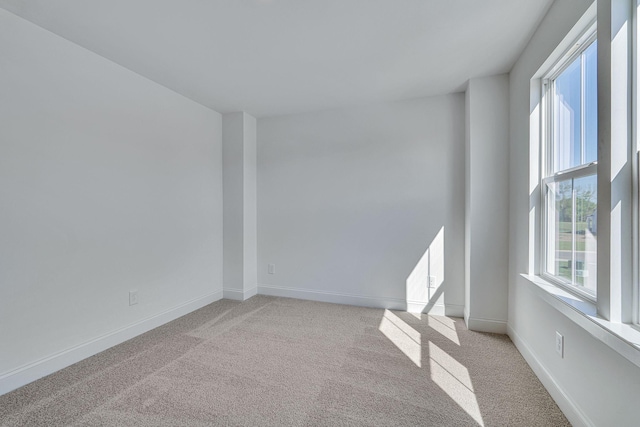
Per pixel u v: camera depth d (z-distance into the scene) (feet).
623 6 3.96
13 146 5.96
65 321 6.87
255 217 12.64
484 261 8.90
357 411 5.38
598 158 4.26
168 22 6.25
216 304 11.41
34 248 6.30
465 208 10.03
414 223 10.68
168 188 9.68
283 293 12.46
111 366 6.88
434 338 8.44
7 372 5.90
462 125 10.08
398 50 7.43
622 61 3.96
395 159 10.87
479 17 6.15
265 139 12.58
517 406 5.51
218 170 11.97
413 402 5.63
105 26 6.38
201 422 5.07
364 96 10.37
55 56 6.64
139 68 8.30
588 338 4.58
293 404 5.56
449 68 8.36
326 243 11.80
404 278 10.81
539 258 6.93
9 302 5.93
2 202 5.82
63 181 6.81
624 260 3.94
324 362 7.10
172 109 9.83
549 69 6.44
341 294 11.62
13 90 5.95
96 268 7.53
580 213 5.36
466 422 5.10
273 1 5.62
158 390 5.96
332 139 11.67
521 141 7.59
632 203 3.91
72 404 5.51
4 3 5.60
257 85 9.46
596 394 4.37
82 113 7.20
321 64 8.13
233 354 7.48
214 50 7.39
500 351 7.66
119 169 8.11
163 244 9.50
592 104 5.08
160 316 9.36
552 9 5.77
